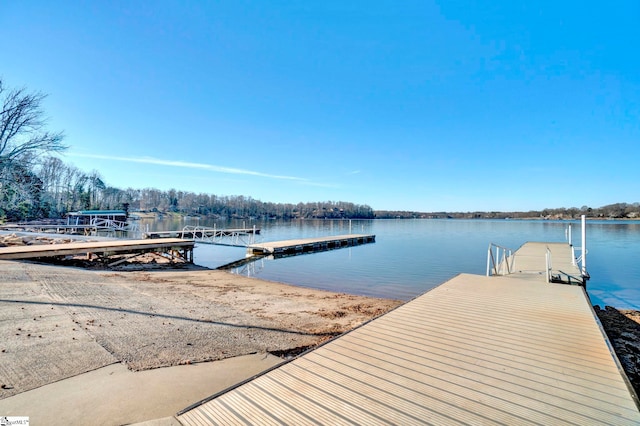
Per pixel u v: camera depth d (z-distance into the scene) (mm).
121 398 2633
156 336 4219
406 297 9695
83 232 30547
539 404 2377
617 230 44688
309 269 14781
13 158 19062
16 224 31719
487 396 2488
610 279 13156
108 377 2992
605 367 2967
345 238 26406
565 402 2402
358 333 3867
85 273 8805
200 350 3916
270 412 2326
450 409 2320
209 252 21109
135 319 4875
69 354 3389
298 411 2328
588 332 3896
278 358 3883
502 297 5699
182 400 2641
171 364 3410
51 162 47281
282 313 6535
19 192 20922
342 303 8031
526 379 2750
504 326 4121
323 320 6188
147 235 24344
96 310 5102
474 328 4039
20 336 3701
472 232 42906
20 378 2836
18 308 4695
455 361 3104
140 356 3531
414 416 2244
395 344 3525
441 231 45656
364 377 2803
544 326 4117
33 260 10086
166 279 9945
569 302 5340
